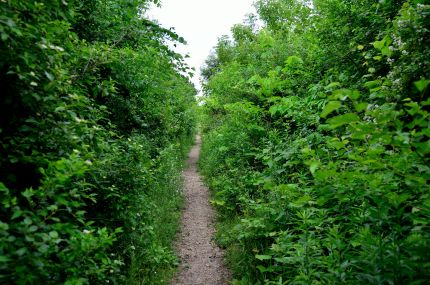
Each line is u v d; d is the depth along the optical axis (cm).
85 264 239
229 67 1282
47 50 251
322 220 325
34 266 184
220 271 491
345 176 219
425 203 194
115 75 575
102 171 359
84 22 552
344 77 526
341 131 398
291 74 784
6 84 241
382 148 202
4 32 204
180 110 1742
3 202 191
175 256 520
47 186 208
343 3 553
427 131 167
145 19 625
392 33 334
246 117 848
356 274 242
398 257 207
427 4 314
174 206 766
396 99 286
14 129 257
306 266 290
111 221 392
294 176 503
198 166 1477
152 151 843
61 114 266
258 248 467
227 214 701
